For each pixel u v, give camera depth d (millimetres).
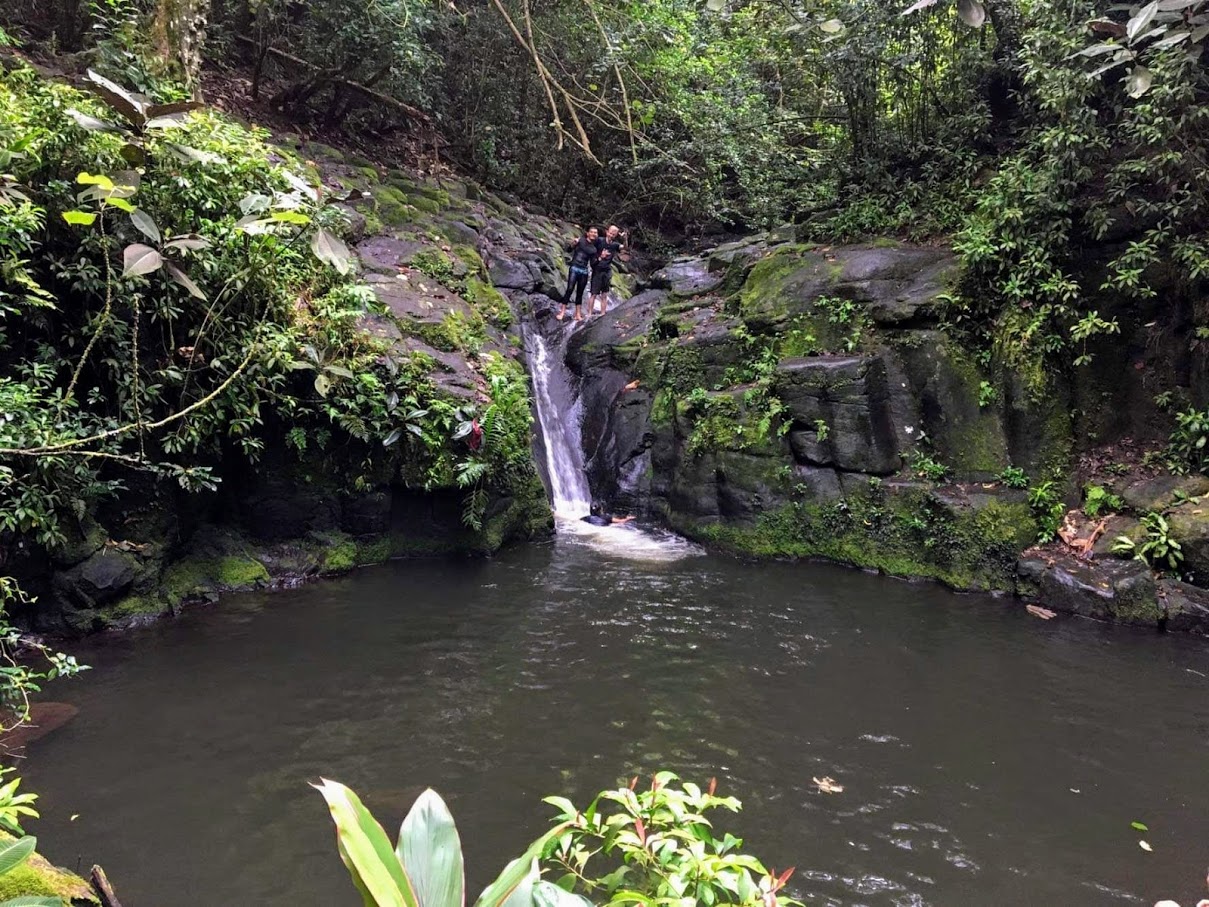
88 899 2688
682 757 4613
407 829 1328
